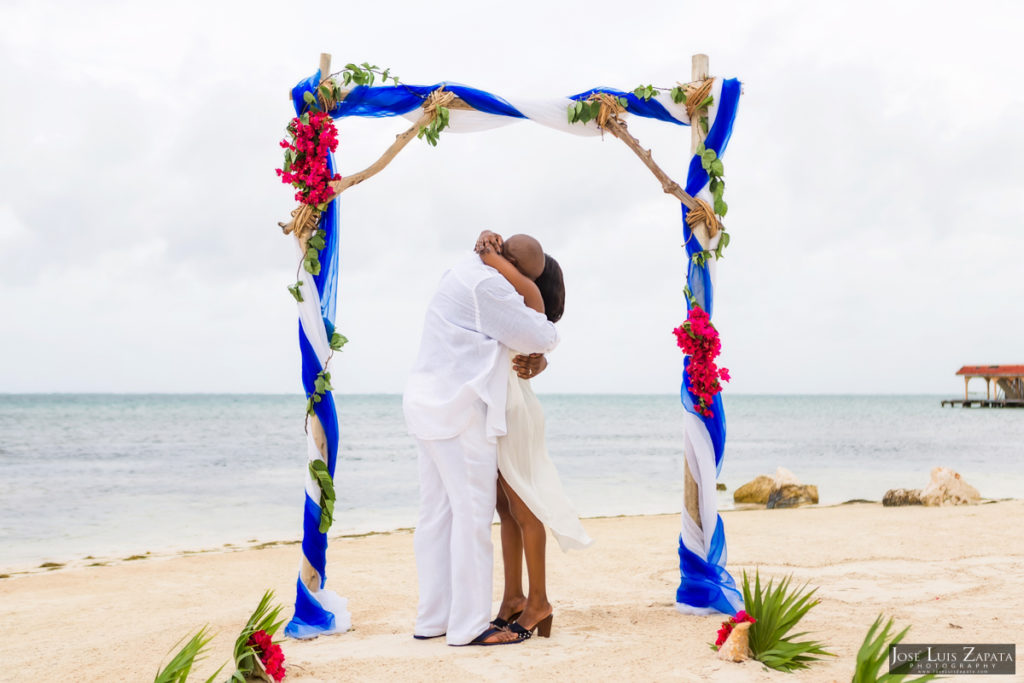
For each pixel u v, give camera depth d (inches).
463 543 161.5
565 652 151.6
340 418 2397.9
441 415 164.2
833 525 374.6
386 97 201.3
